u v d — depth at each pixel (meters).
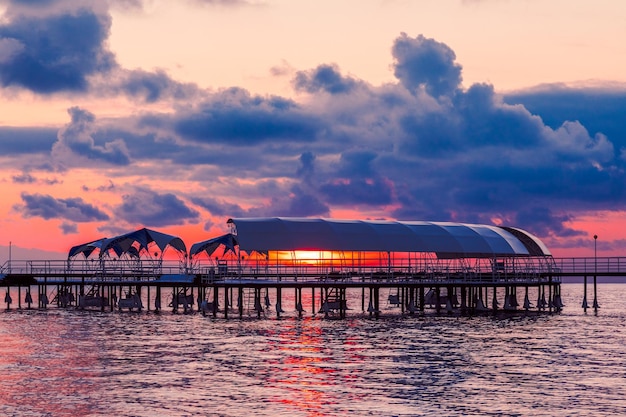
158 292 114.19
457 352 70.56
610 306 143.50
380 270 102.50
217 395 52.12
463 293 111.44
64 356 68.94
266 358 67.25
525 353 70.00
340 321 98.12
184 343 76.81
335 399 50.91
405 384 55.78
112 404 49.66
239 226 96.75
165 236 107.25
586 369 61.59
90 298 120.25
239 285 95.12
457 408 48.47
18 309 124.00
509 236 111.06
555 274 110.88
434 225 107.50
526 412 47.50
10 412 47.81
